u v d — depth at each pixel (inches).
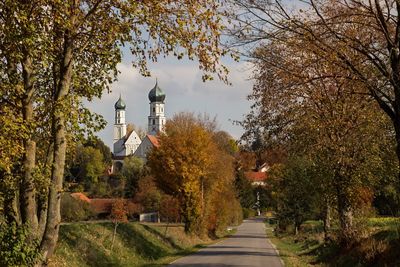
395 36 529.0
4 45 496.1
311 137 857.5
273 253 1289.4
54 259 777.6
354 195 971.3
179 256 1180.5
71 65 506.6
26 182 518.6
